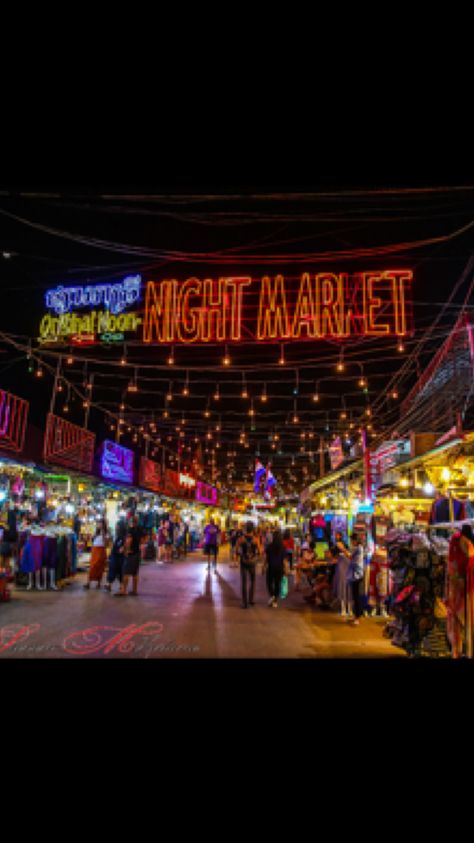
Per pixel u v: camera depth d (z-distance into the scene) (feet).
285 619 33.47
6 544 38.34
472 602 20.27
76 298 35.01
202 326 28.91
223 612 35.24
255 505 130.93
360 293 28.04
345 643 26.45
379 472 41.32
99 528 46.26
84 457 57.62
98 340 34.32
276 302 28.60
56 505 58.80
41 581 44.65
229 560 92.63
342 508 58.03
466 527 20.98
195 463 114.73
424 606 22.09
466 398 33.14
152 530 85.35
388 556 23.68
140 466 77.87
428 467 34.19
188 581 54.70
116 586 47.70
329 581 39.01
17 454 44.57
